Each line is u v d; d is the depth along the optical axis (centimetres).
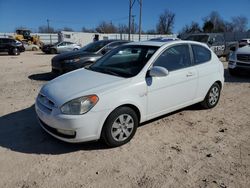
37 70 1280
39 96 464
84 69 543
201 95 593
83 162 396
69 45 3136
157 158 411
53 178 358
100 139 433
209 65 600
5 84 912
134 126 458
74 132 404
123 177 362
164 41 546
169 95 509
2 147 437
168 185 347
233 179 362
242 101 713
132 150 433
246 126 540
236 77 1084
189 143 462
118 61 524
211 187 345
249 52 1032
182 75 529
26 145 444
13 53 2697
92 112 405
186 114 598
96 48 997
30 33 4734
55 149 432
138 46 530
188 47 562
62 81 474
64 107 404
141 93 458
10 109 618
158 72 461
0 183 347
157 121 552
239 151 437
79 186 343
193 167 388
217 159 411
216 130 518
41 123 455
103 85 434
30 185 344
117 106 426
